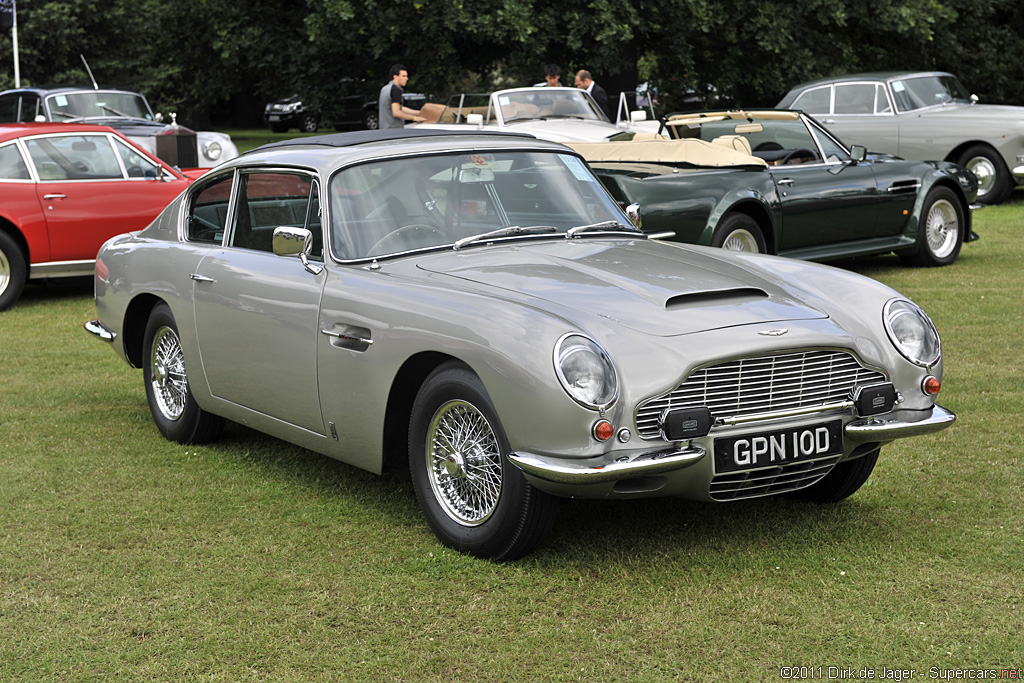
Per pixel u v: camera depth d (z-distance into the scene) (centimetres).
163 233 587
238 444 574
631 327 380
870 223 1036
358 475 516
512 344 368
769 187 943
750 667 322
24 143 1023
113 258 611
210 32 2125
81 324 938
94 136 1060
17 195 1004
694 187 900
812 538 421
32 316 980
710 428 374
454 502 416
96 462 541
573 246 469
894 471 499
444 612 362
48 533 441
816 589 374
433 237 466
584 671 321
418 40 1895
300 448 566
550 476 359
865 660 324
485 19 1788
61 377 734
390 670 324
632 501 468
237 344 501
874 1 2041
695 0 1928
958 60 2338
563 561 403
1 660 334
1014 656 323
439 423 413
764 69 2139
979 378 657
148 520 456
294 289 464
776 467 387
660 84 2248
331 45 1950
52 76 3000
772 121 1070
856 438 404
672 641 338
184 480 512
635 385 363
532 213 491
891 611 355
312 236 472
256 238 513
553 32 1889
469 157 495
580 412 356
